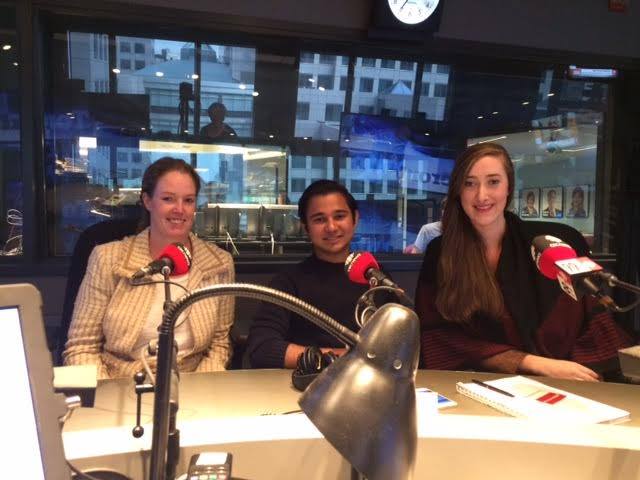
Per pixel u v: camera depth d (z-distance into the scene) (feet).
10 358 2.01
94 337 6.13
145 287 6.07
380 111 11.47
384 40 10.51
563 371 5.24
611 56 11.79
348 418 1.96
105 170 10.06
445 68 11.61
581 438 2.99
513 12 11.11
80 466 2.65
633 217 12.18
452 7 10.75
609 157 12.46
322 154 11.28
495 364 5.65
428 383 4.25
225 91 10.61
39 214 9.47
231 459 2.54
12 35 9.05
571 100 12.34
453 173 6.29
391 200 11.65
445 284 6.19
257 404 3.75
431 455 2.99
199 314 6.16
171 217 6.33
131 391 3.83
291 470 2.92
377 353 2.03
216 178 10.68
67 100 9.77
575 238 6.46
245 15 9.87
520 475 2.97
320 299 6.58
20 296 2.03
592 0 11.51
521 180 12.26
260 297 2.08
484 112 12.03
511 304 5.99
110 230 7.21
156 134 10.31
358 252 3.47
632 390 4.14
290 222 10.97
